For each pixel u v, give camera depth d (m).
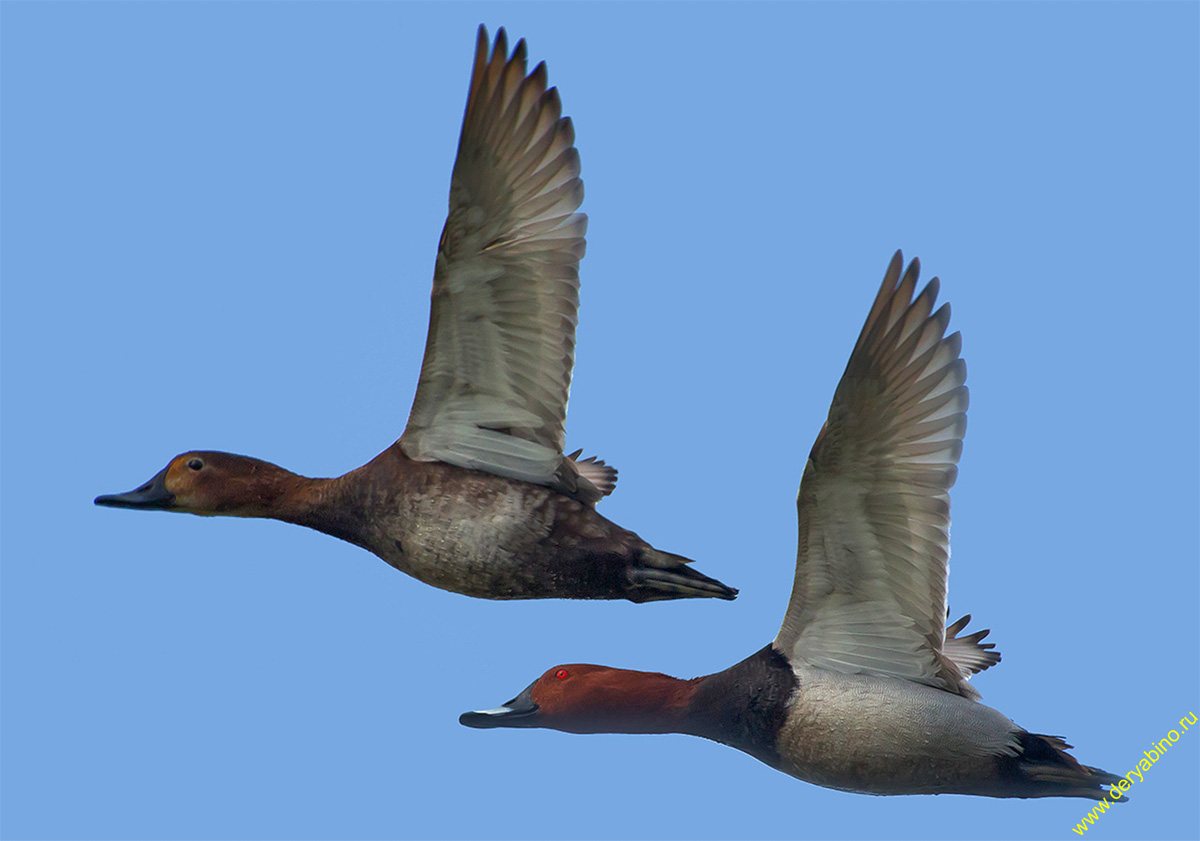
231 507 15.99
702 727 14.38
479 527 15.12
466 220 14.50
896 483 13.51
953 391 13.48
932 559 13.56
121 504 16.05
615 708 14.48
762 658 14.25
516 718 14.67
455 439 15.28
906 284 13.38
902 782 14.02
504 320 14.87
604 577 15.18
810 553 13.82
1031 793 14.09
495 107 14.30
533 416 15.09
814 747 14.01
